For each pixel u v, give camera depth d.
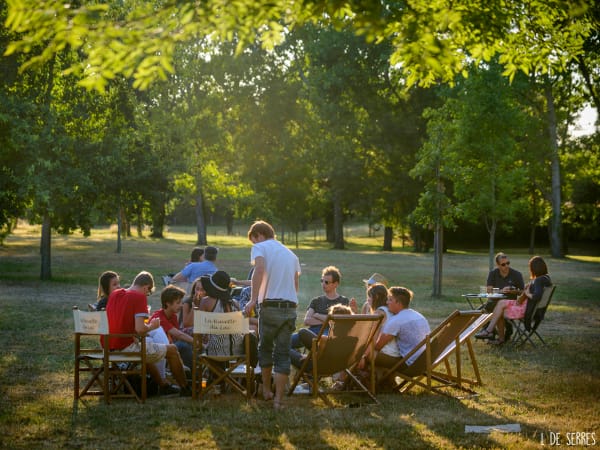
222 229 99.62
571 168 53.62
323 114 49.09
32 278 24.78
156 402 7.85
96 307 8.90
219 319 7.91
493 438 6.42
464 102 22.55
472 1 6.44
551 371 9.86
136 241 60.44
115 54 5.09
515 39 7.50
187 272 12.63
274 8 5.26
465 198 23.41
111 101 25.53
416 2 6.07
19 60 22.12
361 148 52.75
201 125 48.34
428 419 7.15
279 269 7.84
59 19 4.97
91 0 14.91
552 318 16.55
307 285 24.56
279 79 55.41
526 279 30.59
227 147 55.03
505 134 22.62
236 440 6.34
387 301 8.95
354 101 49.22
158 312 9.01
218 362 8.33
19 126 21.19
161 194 26.66
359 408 7.68
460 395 8.39
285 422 6.98
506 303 12.17
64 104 23.69
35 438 6.36
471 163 22.94
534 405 7.86
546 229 73.00
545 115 47.72
